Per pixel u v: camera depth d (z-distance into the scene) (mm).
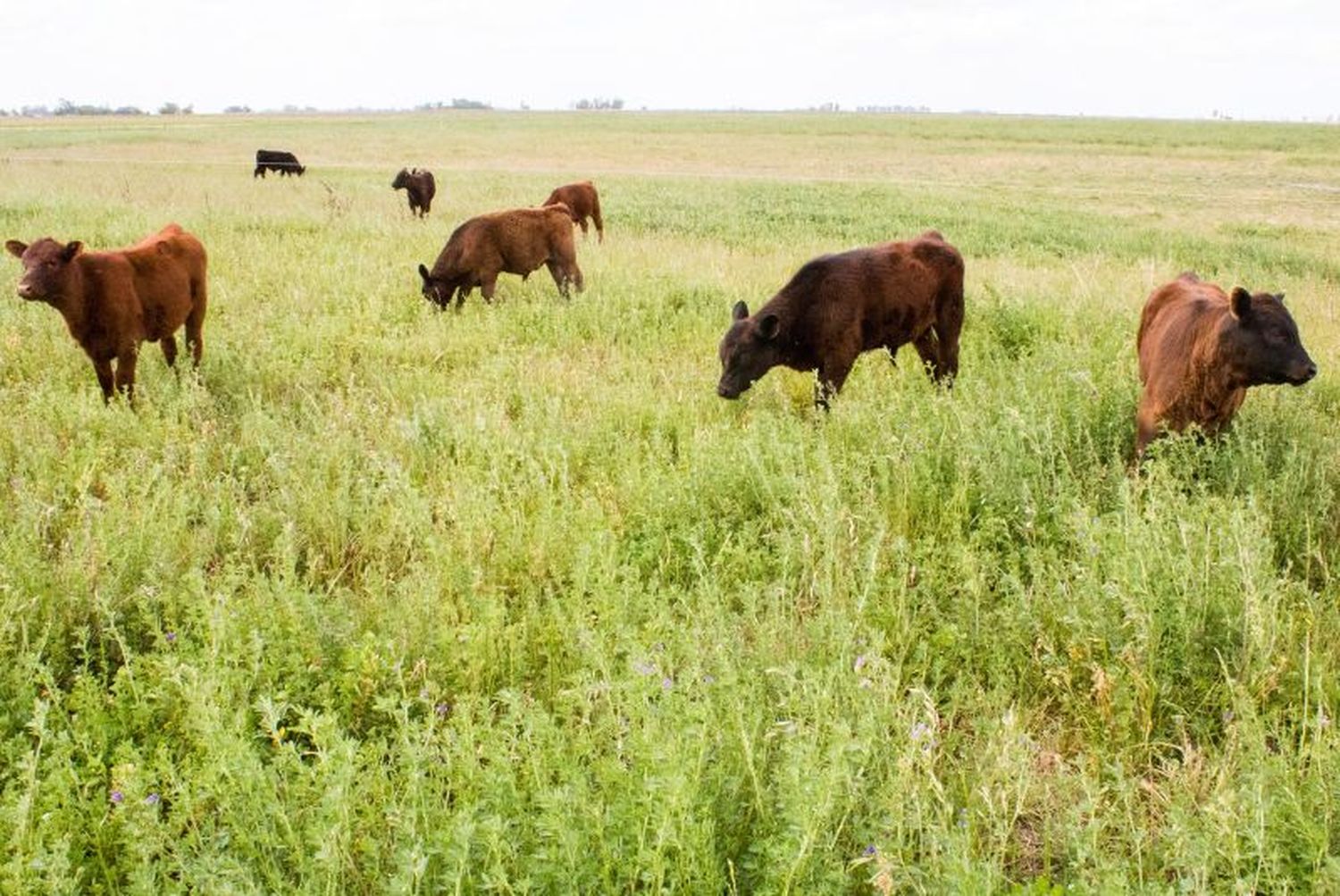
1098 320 9633
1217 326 5656
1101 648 3848
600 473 5766
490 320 10008
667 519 5141
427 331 9578
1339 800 2863
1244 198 35000
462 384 7785
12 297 9711
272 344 8602
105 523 4629
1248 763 3092
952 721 3586
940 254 8078
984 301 10961
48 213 16828
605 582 4129
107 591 4172
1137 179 43094
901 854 2693
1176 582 4004
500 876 2418
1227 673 3496
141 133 75875
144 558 4484
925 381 7703
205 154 52656
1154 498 4738
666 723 3061
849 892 2816
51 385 7156
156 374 7703
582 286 11977
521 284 12898
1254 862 2777
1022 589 4289
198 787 2957
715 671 3713
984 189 37031
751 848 2721
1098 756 3377
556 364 8406
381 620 4156
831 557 4359
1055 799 3250
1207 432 5980
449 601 4273
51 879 2484
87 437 6027
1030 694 3900
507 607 4551
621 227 21672
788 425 6570
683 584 4777
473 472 5672
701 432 6301
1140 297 11305
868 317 7707
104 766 3188
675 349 9320
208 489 5371
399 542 5059
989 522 4895
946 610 4488
